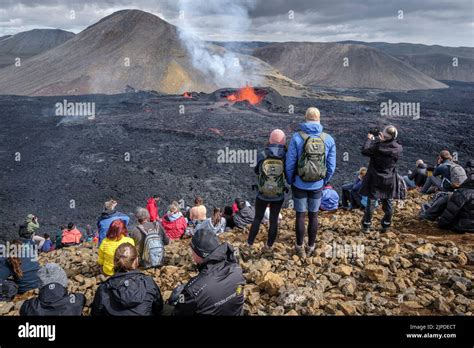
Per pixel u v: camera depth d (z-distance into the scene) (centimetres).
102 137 8550
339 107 15612
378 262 658
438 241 778
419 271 617
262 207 725
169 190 4822
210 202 4425
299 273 630
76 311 483
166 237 846
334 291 564
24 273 742
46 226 3684
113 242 698
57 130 9506
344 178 5022
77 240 1769
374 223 965
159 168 5906
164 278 696
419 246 731
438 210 915
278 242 852
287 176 684
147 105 14162
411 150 7231
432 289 553
